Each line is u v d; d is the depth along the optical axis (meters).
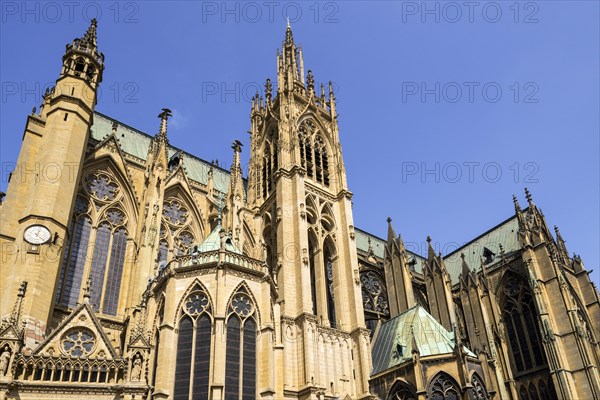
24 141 54.25
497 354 81.06
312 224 72.81
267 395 44.31
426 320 63.91
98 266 57.25
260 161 84.88
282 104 81.31
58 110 55.66
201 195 72.81
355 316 65.38
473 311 85.38
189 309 45.78
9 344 37.50
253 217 77.31
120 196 63.28
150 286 49.88
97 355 41.97
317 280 69.25
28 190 51.50
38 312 43.53
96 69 62.06
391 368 58.56
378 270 88.69
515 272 87.81
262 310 48.00
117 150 64.88
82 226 58.19
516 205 90.62
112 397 39.19
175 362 43.38
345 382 59.94
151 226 57.44
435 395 53.41
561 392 71.25
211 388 41.06
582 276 89.06
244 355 45.12
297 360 57.81
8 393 35.78
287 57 92.19
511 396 77.25
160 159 63.59
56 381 38.12
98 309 54.53
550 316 77.88
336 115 88.44
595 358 79.06
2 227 48.66
